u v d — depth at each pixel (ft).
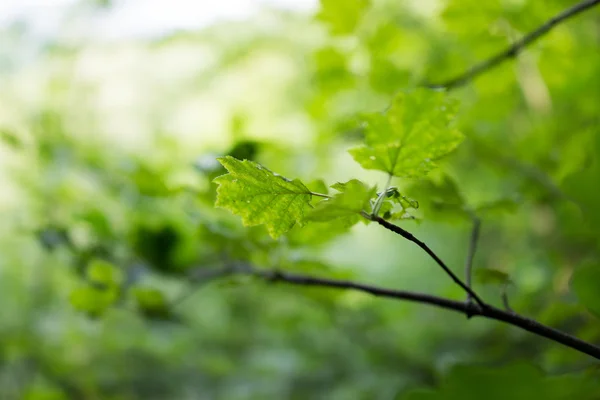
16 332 8.93
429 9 6.94
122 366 10.21
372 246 14.37
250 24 10.45
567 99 5.65
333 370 9.14
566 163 4.59
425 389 2.61
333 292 4.31
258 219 2.39
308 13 9.14
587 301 2.88
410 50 6.48
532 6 4.57
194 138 8.11
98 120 9.52
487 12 4.59
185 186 3.73
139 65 10.66
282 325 8.69
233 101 10.67
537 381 2.52
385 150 2.31
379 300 7.95
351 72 5.07
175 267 4.41
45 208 6.09
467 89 6.93
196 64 10.98
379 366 7.53
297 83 10.13
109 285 4.09
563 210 4.85
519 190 5.16
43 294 9.62
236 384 9.87
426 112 2.28
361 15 4.77
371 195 2.25
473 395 2.54
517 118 7.70
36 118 6.74
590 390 2.57
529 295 4.87
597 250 4.56
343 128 5.64
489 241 10.59
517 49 4.15
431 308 8.77
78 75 9.09
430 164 2.32
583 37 6.68
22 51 8.88
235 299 10.81
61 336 9.50
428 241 12.80
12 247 9.71
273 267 3.36
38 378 9.28
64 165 5.74
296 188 2.39
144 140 10.16
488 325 7.06
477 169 8.23
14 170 6.60
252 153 3.54
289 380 9.30
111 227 4.39
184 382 10.21
